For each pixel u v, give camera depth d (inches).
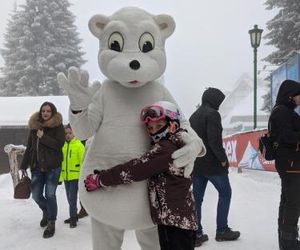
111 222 133.1
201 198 222.5
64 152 275.7
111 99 137.0
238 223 269.6
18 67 1472.7
